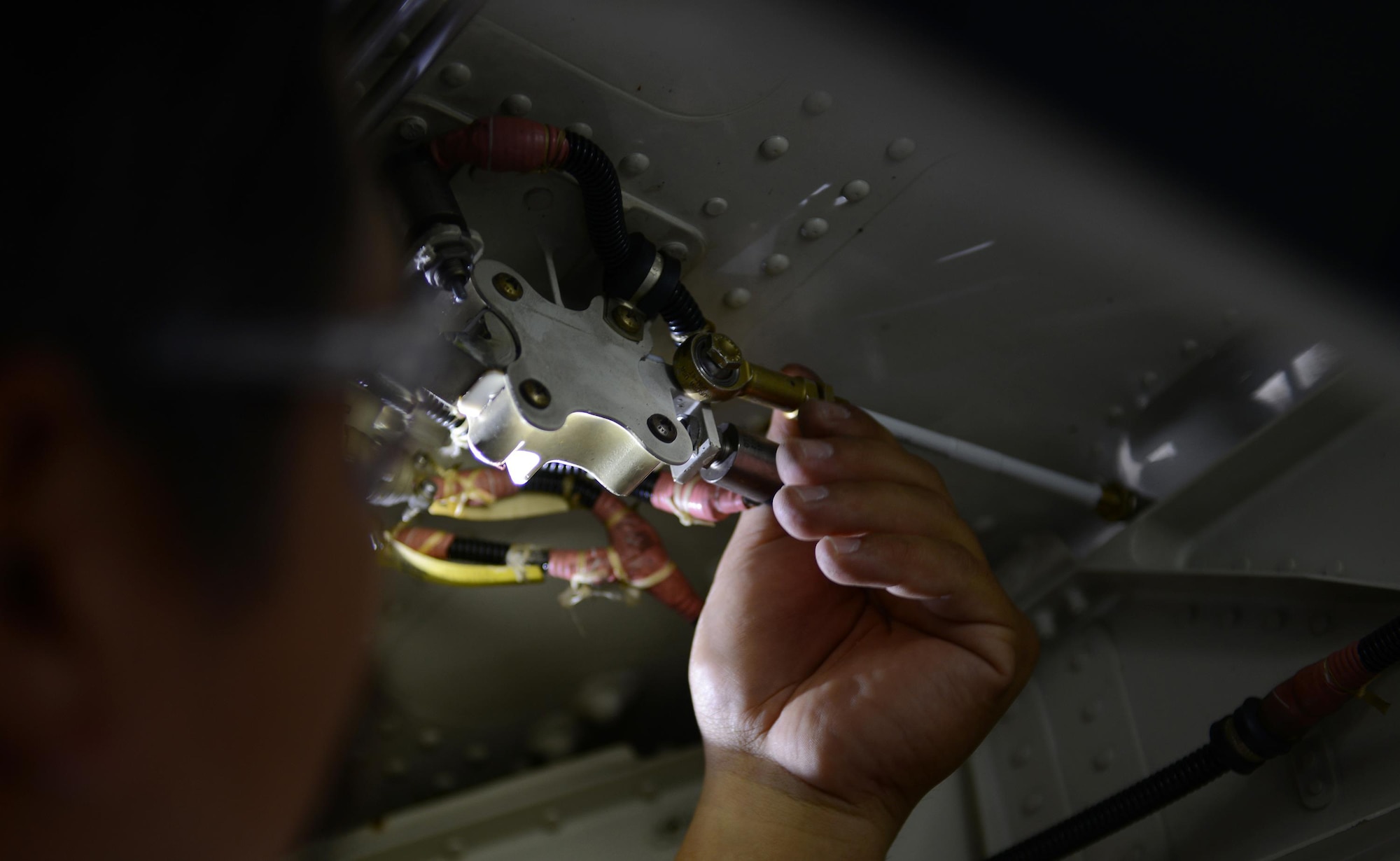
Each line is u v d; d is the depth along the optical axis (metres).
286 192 0.20
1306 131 1.04
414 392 0.58
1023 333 1.31
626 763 1.72
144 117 0.19
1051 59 0.95
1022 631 1.01
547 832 1.68
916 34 0.91
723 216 1.03
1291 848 1.27
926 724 0.95
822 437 0.99
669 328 1.06
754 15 0.85
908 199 1.08
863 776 0.95
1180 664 1.52
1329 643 1.34
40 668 0.18
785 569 1.08
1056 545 1.65
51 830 0.19
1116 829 1.31
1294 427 1.44
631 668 1.61
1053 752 1.64
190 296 0.19
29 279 0.18
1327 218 1.13
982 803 1.68
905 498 0.93
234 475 0.20
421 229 0.78
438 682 1.51
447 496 1.21
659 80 0.89
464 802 1.66
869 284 1.18
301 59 0.21
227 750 0.21
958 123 0.99
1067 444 1.50
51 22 0.19
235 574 0.20
